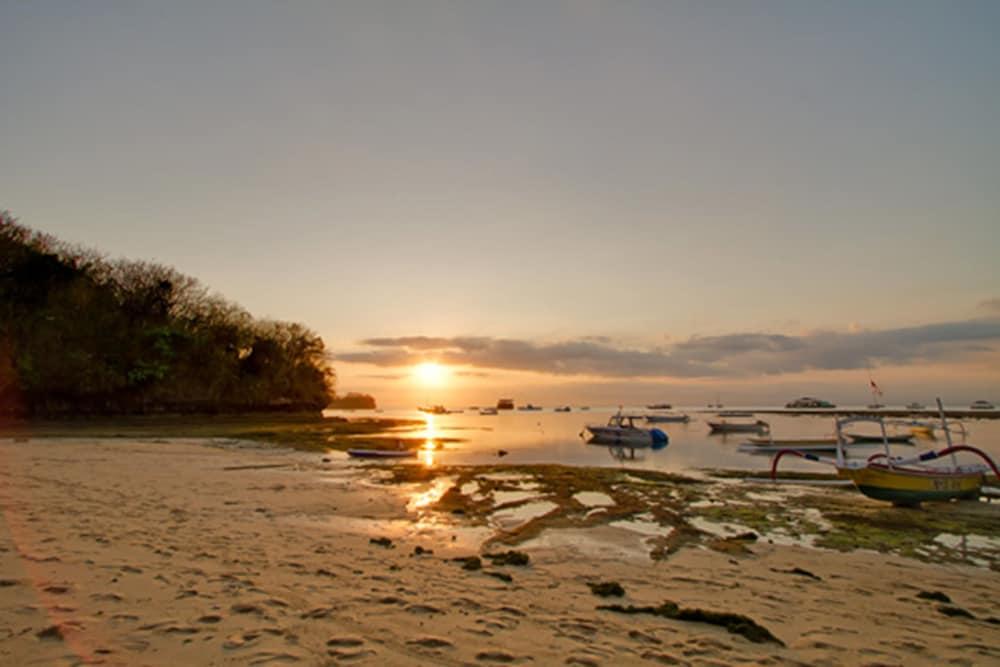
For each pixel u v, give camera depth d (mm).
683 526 13375
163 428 46000
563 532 12578
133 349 56281
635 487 19797
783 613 7180
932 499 16297
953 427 71500
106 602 6160
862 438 54531
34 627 5352
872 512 15305
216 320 67688
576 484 20141
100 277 59812
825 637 6293
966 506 16141
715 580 8820
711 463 30953
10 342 46625
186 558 8336
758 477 23109
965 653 5902
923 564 10453
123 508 12555
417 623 6102
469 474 22719
